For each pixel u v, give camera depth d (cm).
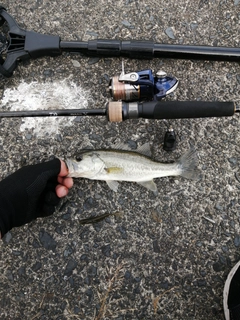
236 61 43
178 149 44
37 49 41
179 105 36
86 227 43
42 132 44
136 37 45
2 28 44
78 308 42
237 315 38
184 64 45
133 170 41
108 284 42
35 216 42
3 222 37
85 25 46
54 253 43
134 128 44
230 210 44
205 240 43
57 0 46
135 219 43
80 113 38
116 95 39
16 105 44
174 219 43
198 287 43
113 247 43
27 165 42
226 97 45
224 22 46
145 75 38
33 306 42
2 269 42
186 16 46
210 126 44
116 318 42
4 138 44
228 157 44
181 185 44
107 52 42
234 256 43
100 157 41
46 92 44
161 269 43
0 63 42
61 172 41
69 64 45
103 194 43
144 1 46
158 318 42
